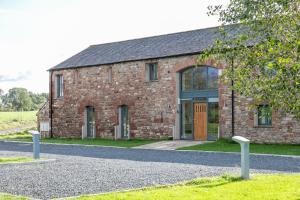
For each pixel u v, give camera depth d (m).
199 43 28.38
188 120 28.50
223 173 13.16
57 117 35.97
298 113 8.73
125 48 33.91
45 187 11.29
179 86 28.62
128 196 9.25
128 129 31.12
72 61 35.91
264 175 12.21
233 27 11.54
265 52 8.80
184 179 12.23
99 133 32.91
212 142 25.80
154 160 18.00
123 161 17.58
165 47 30.36
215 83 27.17
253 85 9.26
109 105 32.22
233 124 25.94
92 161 17.64
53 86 36.31
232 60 9.91
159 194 9.43
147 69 30.20
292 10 8.70
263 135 24.86
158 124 29.36
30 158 18.19
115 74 31.88
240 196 9.19
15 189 11.04
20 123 56.75
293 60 8.12
